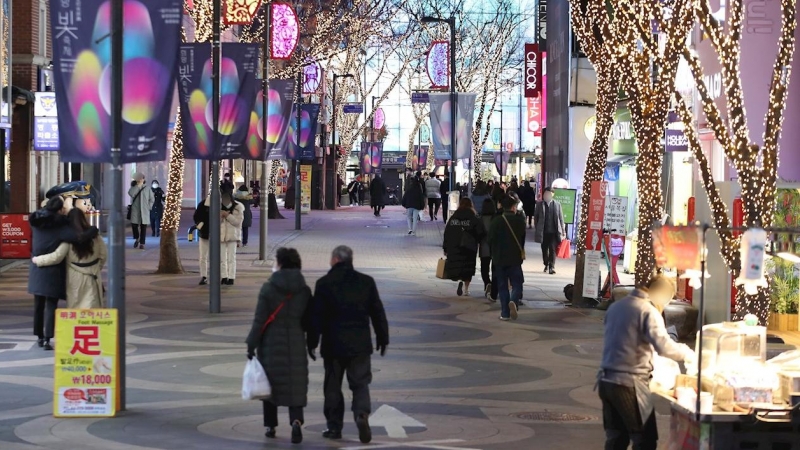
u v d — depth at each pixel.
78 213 24.20
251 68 32.78
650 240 28.03
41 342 24.98
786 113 32.41
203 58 32.25
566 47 63.09
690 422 13.41
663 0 27.81
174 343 26.08
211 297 31.59
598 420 18.41
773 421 12.95
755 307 20.91
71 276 24.08
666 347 13.56
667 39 22.84
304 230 72.00
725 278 25.83
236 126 32.72
